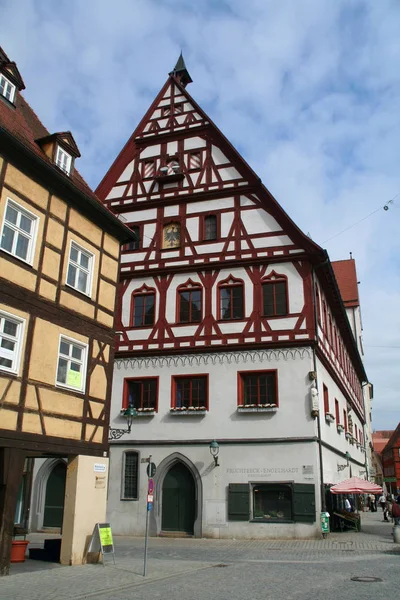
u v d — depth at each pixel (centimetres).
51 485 2433
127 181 2786
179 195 2653
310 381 2223
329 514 2247
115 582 1152
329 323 2834
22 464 1271
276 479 2158
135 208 2720
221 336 2384
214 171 2630
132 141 2847
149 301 2566
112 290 1708
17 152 1354
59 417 1405
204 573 1290
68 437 1429
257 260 2428
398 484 8100
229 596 991
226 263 2469
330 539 2059
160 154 2772
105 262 1689
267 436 2212
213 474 2233
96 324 1603
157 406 2389
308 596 982
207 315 2436
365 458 4941
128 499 2325
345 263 5444
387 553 1655
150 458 2339
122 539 2138
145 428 2383
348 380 3700
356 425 4247
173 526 2259
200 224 2578
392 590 1044
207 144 2691
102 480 1525
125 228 1756
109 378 1631
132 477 2362
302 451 2158
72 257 1552
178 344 2434
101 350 1611
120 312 2580
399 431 8419
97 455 1530
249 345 2328
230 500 2175
